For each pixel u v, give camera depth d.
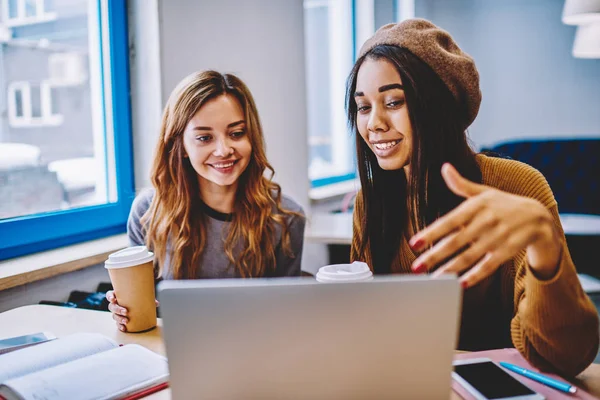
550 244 0.73
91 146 1.99
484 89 4.46
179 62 2.02
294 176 2.71
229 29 2.24
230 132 1.37
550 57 4.22
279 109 2.57
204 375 0.65
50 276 1.55
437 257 0.71
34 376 0.83
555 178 3.28
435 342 0.64
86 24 1.96
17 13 1.73
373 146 1.21
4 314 1.26
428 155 1.15
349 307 0.64
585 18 2.49
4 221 1.63
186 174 1.44
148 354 0.94
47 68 1.83
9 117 1.71
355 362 0.65
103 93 1.99
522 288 0.92
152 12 1.92
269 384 0.65
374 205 1.29
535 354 0.87
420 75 1.13
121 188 2.02
